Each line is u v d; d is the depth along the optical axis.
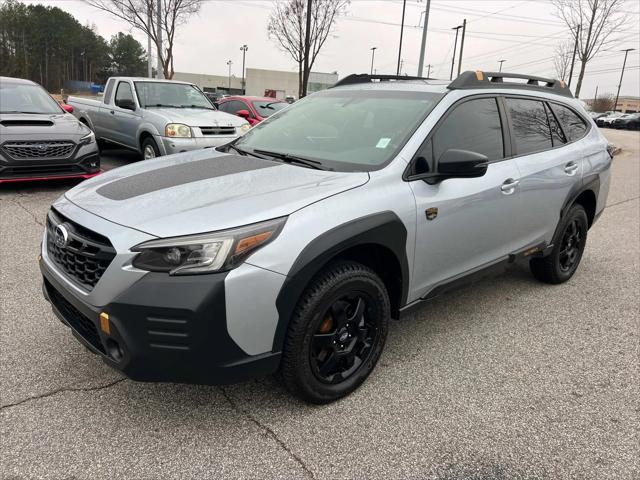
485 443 2.51
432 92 3.42
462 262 3.37
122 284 2.22
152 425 2.54
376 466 2.33
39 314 3.62
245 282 2.23
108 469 2.24
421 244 2.97
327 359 2.70
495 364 3.26
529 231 3.94
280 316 2.36
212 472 2.25
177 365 2.24
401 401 2.82
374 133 3.21
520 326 3.82
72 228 2.53
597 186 4.61
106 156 10.97
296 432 2.53
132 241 2.25
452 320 3.89
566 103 4.52
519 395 2.93
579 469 2.36
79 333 2.58
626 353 3.46
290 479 2.23
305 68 18.67
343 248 2.49
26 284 4.10
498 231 3.57
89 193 2.79
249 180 2.78
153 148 8.38
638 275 5.03
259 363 2.38
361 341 2.86
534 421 2.69
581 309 4.17
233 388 2.88
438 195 3.04
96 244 2.34
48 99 8.27
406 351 3.39
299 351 2.48
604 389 3.02
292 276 2.33
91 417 2.58
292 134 3.59
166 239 2.21
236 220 2.30
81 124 7.75
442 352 3.39
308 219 2.43
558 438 2.56
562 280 4.69
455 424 2.64
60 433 2.45
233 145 3.76
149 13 18.55
